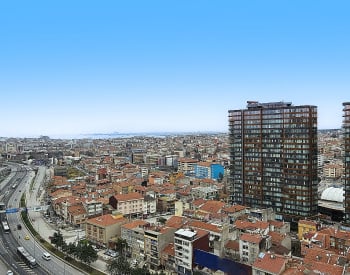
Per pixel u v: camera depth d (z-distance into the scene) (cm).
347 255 15250
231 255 16850
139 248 18088
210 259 15588
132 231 18475
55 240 19712
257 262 14275
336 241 17238
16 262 17888
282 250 16575
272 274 13538
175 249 16575
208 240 17062
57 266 17425
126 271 15362
